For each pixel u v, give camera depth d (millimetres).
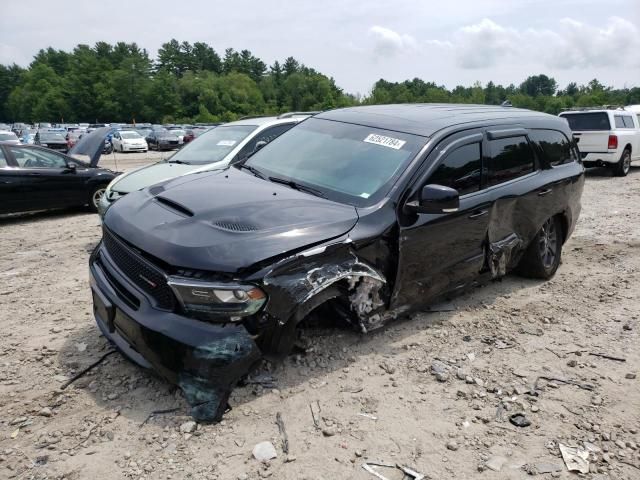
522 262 5754
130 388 3438
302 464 2824
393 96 132250
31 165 9570
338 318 3934
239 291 2998
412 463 2873
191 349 2967
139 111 116562
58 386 3469
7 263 6527
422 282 4168
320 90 140500
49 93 114875
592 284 5840
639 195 12102
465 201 4406
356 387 3557
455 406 3418
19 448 2881
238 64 162500
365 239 3596
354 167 4207
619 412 3424
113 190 6648
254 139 7535
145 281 3209
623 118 15664
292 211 3549
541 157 5477
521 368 3938
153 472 2732
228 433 3029
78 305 4961
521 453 3002
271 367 3660
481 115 5008
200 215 3373
